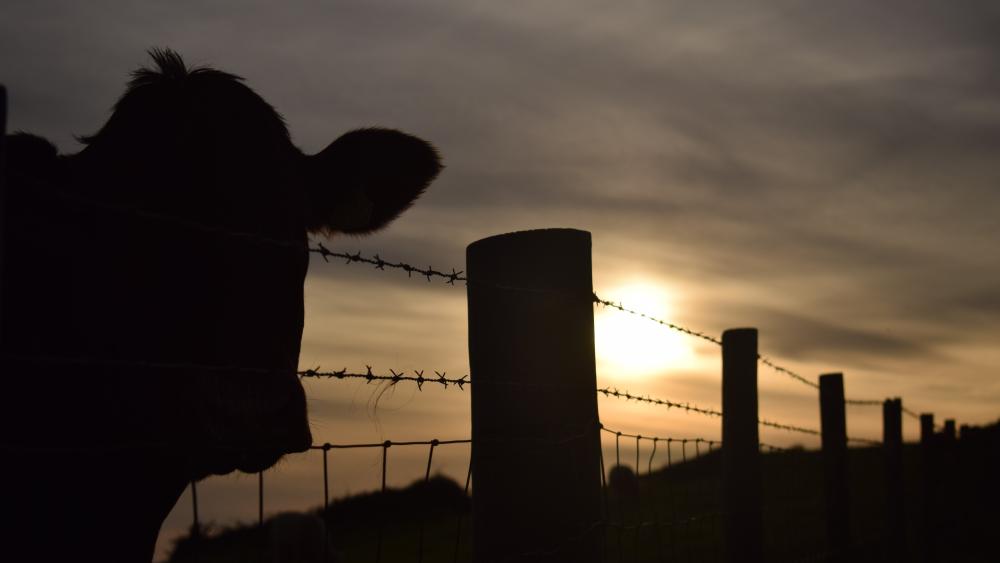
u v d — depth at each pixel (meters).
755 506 6.15
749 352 6.29
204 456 3.22
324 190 4.05
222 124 3.48
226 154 3.42
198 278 3.21
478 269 4.14
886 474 10.86
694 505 15.66
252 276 3.32
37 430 2.95
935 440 13.05
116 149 3.35
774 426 7.19
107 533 3.14
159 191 3.28
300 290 3.59
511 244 4.09
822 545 10.60
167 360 3.10
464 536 16.97
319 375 3.13
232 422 3.12
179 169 3.33
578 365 4.04
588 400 4.05
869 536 11.42
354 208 4.13
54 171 3.17
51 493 2.97
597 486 4.04
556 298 4.03
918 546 12.33
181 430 3.07
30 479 2.93
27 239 3.02
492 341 4.05
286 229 3.48
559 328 4.02
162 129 3.38
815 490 13.62
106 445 3.04
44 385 2.96
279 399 3.22
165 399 3.08
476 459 4.04
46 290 3.02
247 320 3.26
